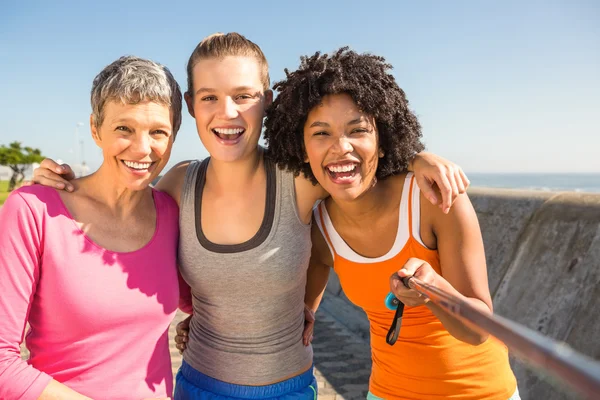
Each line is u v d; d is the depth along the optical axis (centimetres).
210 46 201
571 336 290
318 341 522
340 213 206
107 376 167
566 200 344
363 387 412
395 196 196
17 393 148
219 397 209
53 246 163
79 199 176
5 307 153
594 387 51
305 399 216
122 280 172
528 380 307
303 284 221
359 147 185
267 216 205
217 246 202
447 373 188
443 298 105
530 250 348
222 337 211
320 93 184
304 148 202
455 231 183
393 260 197
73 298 163
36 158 6444
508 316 339
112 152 174
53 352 166
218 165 205
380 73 188
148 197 199
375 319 210
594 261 299
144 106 173
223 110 198
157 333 180
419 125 204
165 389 181
